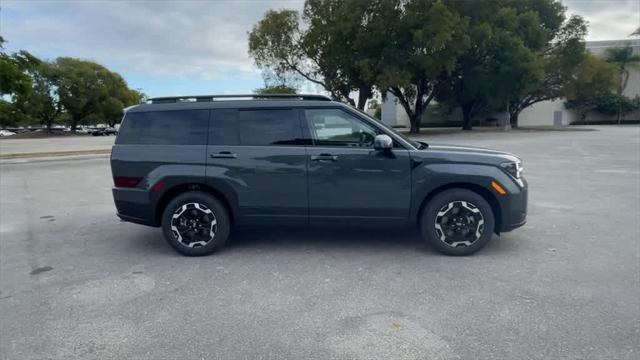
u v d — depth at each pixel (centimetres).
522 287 404
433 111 6588
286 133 505
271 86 4072
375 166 489
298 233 603
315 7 3594
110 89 7631
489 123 6328
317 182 496
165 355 301
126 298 399
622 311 350
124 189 522
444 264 470
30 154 2159
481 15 3459
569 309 356
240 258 505
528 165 1381
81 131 7956
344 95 3906
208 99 529
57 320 358
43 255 538
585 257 488
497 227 504
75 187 1120
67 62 7362
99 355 303
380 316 352
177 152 512
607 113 6181
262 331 331
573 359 284
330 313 359
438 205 488
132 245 574
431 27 2969
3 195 1002
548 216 692
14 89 2719
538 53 3831
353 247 536
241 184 505
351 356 295
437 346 304
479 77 3778
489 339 312
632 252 504
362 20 3250
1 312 375
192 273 460
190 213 515
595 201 809
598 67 5047
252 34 3869
